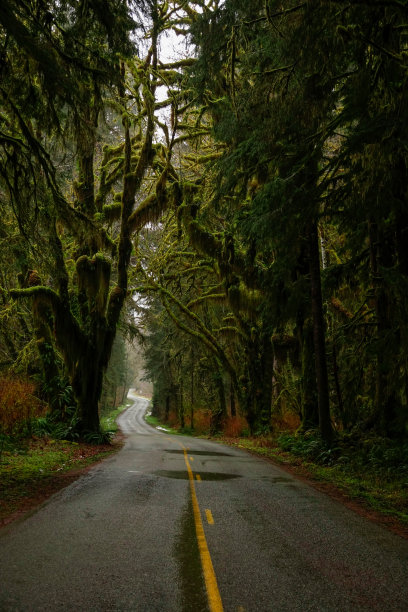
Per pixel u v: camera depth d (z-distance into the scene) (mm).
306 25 8242
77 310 21328
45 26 7543
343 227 14250
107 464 12977
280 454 17844
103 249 22016
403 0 7488
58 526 5906
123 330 29594
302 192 11219
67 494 8164
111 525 6023
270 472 12430
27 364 24469
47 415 19641
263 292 22500
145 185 30141
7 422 15586
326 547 5332
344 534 5973
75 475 10594
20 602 3598
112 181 22547
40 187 9305
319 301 16219
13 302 21094
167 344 44469
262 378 26891
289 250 13445
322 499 8562
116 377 72188
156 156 25797
